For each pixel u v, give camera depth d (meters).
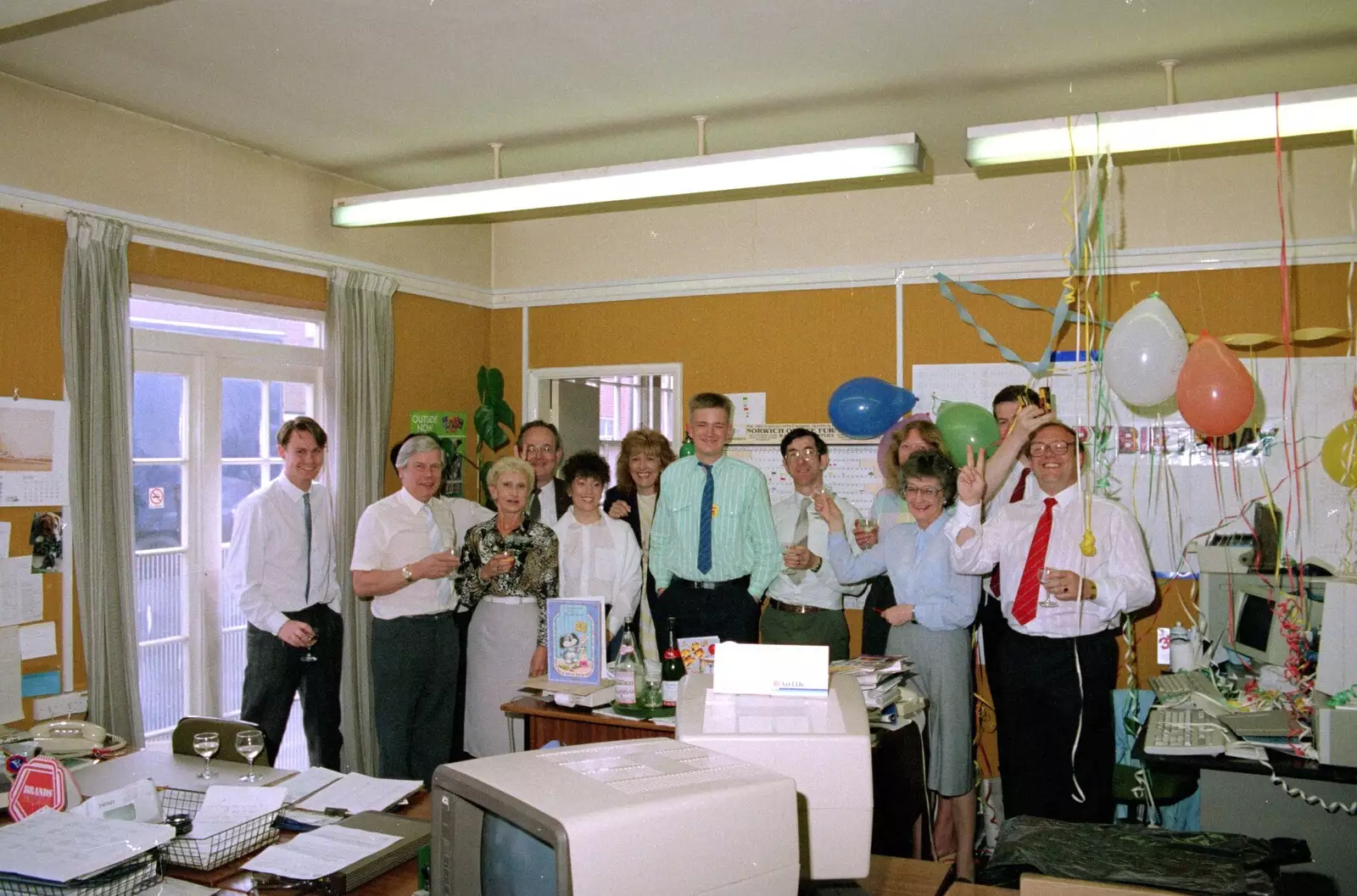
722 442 3.87
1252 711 2.83
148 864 1.79
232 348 4.32
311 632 3.82
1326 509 4.11
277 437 4.12
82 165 3.64
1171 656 3.73
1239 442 4.23
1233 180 4.27
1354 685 2.65
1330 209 4.14
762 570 3.81
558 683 3.17
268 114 3.84
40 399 3.50
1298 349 4.16
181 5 2.86
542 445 4.47
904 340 4.81
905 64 3.33
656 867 1.25
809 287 4.98
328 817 2.13
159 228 3.90
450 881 1.42
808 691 1.77
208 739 2.37
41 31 3.04
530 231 5.64
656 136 4.16
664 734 2.87
